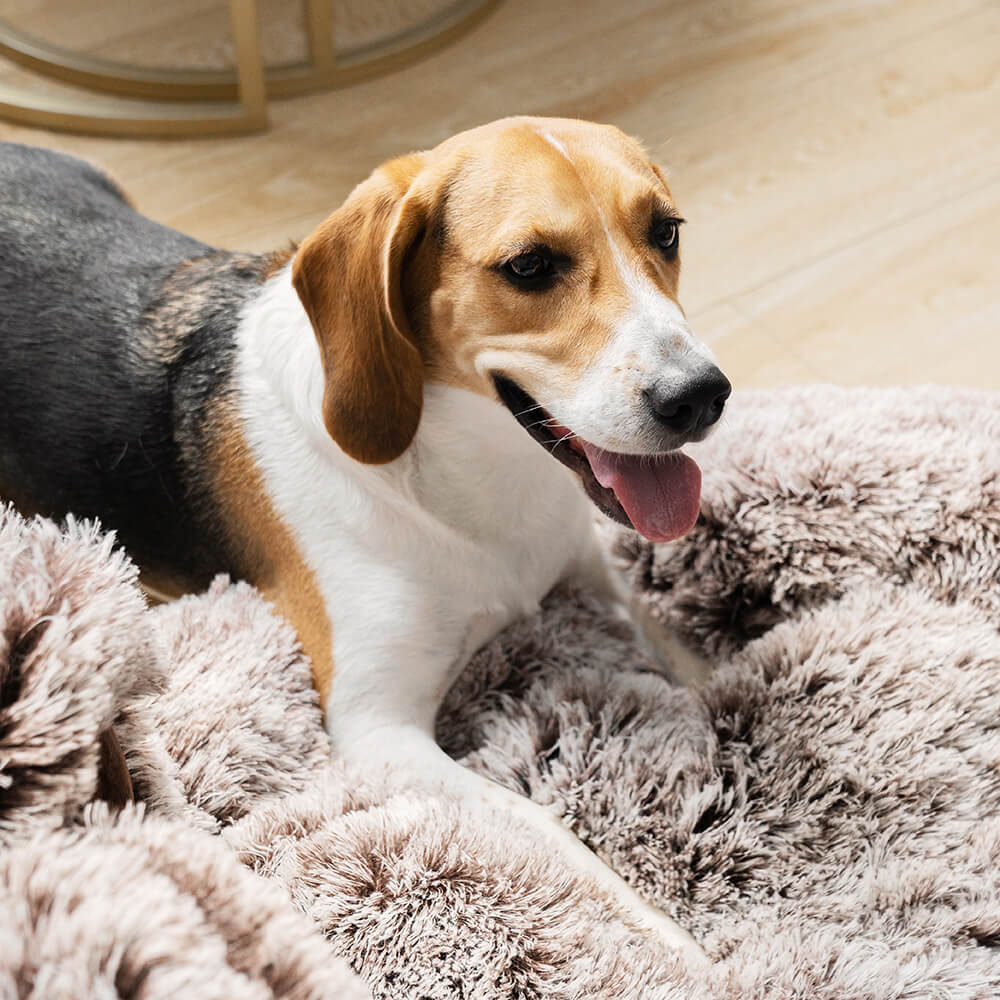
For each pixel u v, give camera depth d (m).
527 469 1.25
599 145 1.11
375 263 1.11
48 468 1.37
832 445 1.49
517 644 1.38
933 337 1.96
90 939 0.62
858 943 1.06
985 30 2.56
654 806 1.19
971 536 1.40
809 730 1.23
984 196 2.20
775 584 1.44
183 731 1.14
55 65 2.41
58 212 1.45
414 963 0.98
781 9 2.65
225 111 2.36
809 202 2.20
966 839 1.17
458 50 2.56
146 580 1.43
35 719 0.70
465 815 1.08
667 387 1.00
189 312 1.35
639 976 0.99
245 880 0.73
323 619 1.25
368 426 1.16
